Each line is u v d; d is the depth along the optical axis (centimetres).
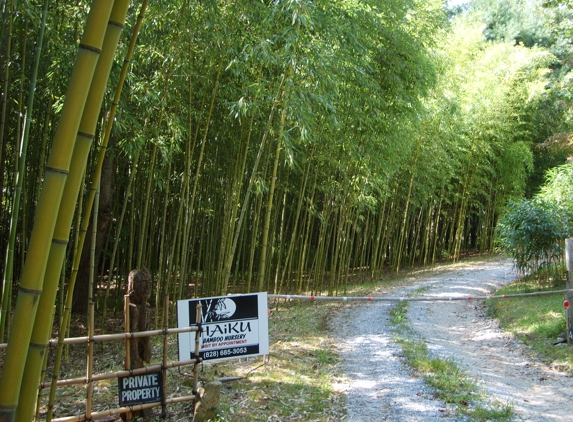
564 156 1872
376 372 545
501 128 1725
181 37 618
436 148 1393
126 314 399
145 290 404
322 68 647
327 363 580
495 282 1291
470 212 1989
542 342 717
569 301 692
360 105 907
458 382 507
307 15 607
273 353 612
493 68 1736
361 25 847
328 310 958
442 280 1366
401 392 476
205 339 478
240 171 779
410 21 1016
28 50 598
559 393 516
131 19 604
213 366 551
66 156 183
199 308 426
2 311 415
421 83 995
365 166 1074
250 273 902
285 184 1016
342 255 1187
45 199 181
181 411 421
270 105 705
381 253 1549
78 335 766
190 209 750
